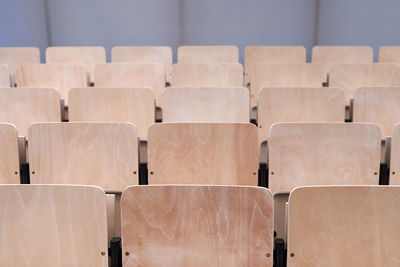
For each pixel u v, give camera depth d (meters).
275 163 1.88
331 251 1.34
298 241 1.34
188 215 1.32
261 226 1.31
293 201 1.31
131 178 1.93
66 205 1.33
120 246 1.54
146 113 2.48
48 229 1.34
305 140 1.86
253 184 1.94
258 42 4.99
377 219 1.32
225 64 3.13
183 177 1.94
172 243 1.34
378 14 4.66
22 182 2.23
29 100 2.49
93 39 5.07
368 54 3.97
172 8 4.95
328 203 1.31
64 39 5.09
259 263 1.34
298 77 3.10
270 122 2.46
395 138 1.87
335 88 2.43
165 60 3.97
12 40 5.09
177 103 2.46
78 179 1.93
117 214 1.87
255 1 4.87
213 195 1.31
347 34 4.80
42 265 1.36
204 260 1.35
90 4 4.96
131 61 3.97
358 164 1.88
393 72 3.07
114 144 1.90
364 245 1.33
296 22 4.89
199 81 3.15
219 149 1.91
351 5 4.71
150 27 5.01
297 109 2.45
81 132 1.89
